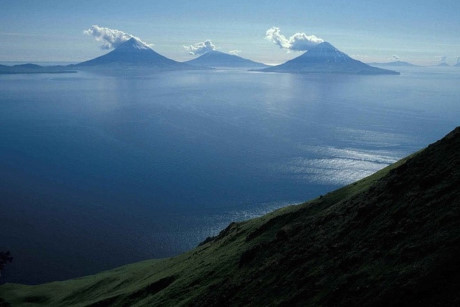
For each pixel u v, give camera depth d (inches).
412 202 1456.7
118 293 2992.1
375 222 1534.2
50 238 7066.9
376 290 1103.6
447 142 1736.0
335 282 1309.1
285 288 1517.0
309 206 2426.2
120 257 6373.0
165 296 2269.9
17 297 4084.6
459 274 964.6
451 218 1184.2
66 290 4131.4
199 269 2482.8
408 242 1227.2
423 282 1005.2
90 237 7086.6
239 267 2106.3
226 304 1713.8
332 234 1704.0
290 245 1918.1
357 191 2207.2
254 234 2507.4
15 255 6451.8
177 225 7504.9
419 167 1701.5
